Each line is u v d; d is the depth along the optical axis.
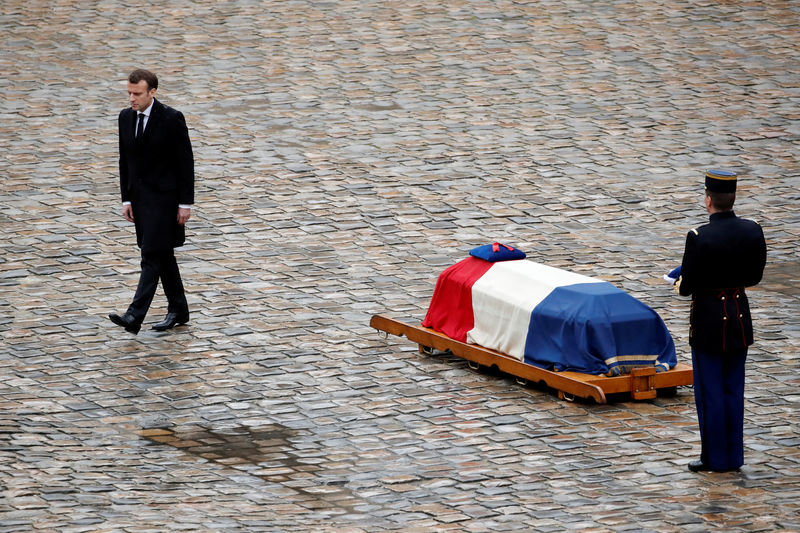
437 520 30.30
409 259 51.00
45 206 56.47
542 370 38.06
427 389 39.25
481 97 70.75
